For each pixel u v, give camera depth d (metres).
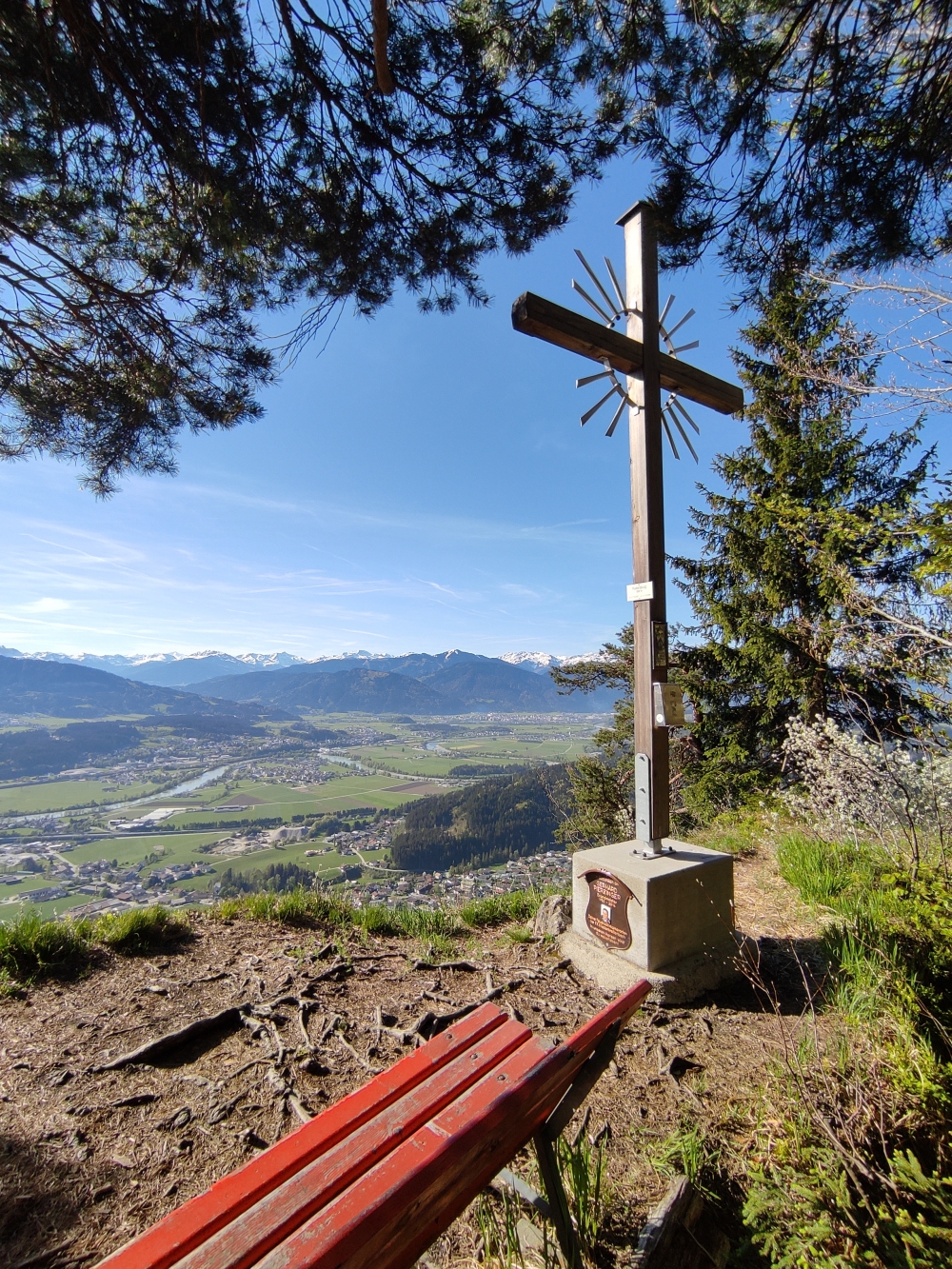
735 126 2.46
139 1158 1.63
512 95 2.95
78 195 3.29
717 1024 2.50
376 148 3.12
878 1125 1.69
